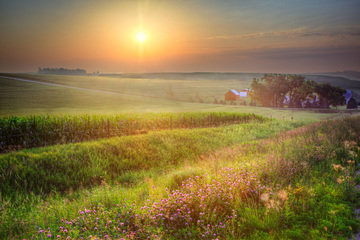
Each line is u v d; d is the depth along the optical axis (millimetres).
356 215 4777
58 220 4797
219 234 4168
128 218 4672
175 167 10953
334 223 4434
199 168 7844
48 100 70062
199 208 4934
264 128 23828
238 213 4859
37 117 17031
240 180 6000
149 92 123375
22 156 10117
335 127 14070
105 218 4586
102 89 116438
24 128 15656
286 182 6309
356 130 12773
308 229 4371
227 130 21438
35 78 131875
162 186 6711
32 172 8945
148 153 12320
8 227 4707
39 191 8102
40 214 5406
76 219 4594
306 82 96688
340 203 5277
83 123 18453
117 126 20672
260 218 4680
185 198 5129
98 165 10125
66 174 9273
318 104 96062
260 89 103875
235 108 75875
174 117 26844
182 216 4613
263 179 6527
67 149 11727
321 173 7078
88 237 3818
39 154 10438
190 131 19094
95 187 8203
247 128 23438
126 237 3980
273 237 4059
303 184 6168
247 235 4250
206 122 28797
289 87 99125
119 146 12656
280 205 4988
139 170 10586
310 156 8461
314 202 5246
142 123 23031
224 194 5309
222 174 6578
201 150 13430
